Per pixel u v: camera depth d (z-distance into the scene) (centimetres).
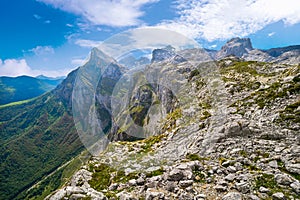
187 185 623
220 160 750
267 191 577
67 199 626
